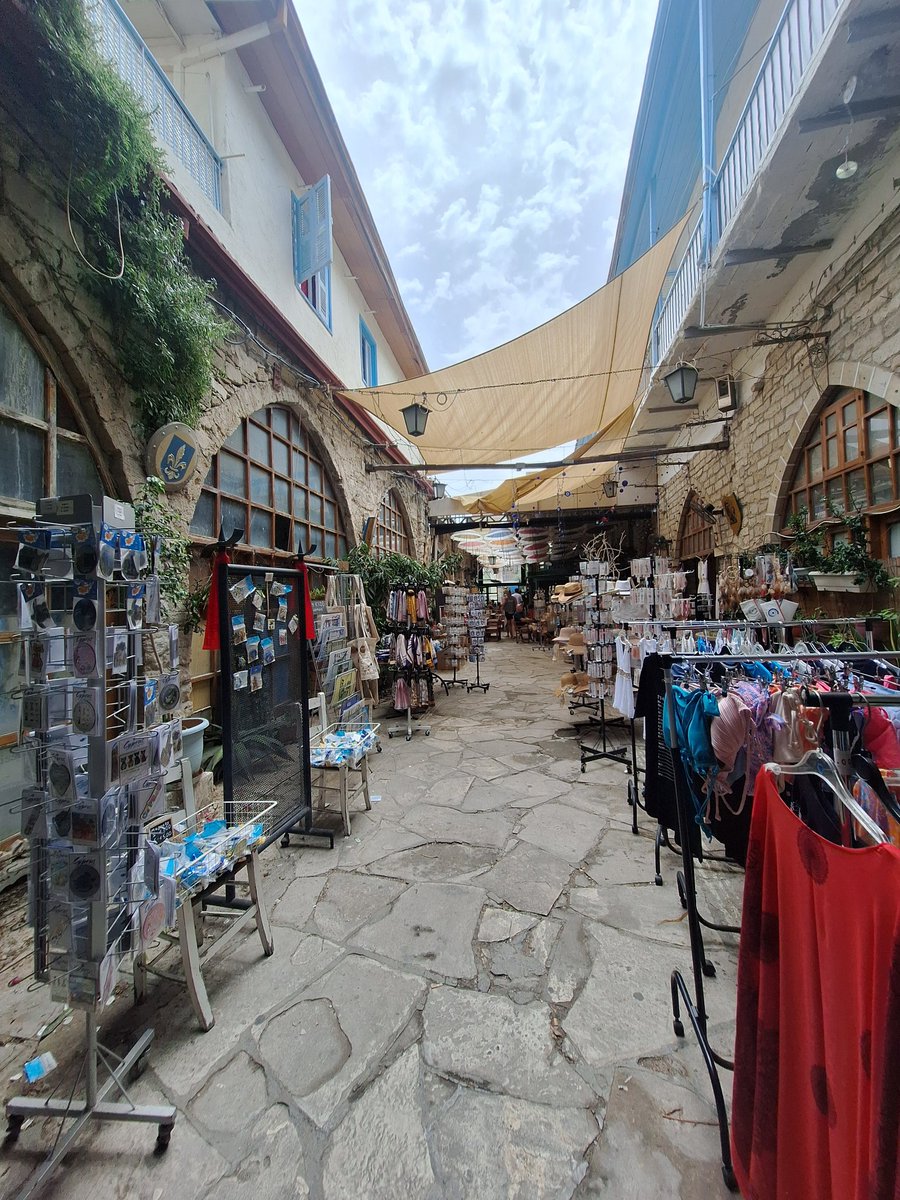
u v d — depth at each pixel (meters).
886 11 2.61
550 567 15.50
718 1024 1.61
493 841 2.89
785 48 3.61
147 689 1.54
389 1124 1.32
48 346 2.55
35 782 1.38
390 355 10.59
